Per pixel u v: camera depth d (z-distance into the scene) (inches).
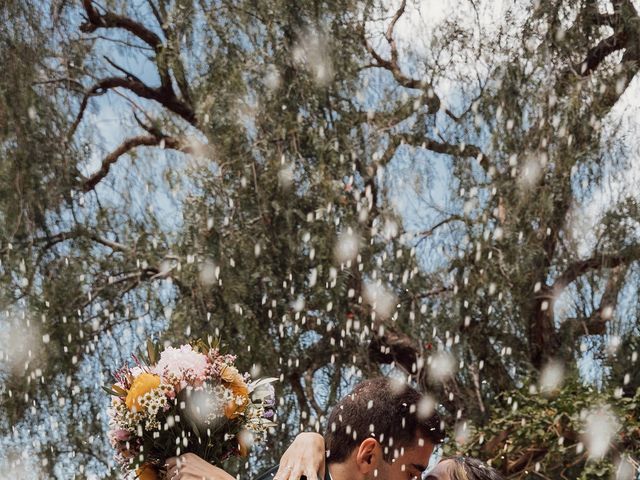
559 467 238.5
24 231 282.7
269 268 279.9
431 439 72.9
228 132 290.0
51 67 299.4
